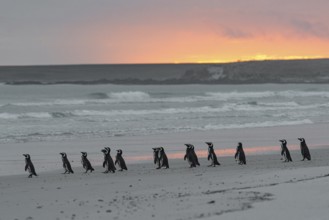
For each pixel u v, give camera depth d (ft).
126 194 82.43
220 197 70.38
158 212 62.54
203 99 485.15
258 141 197.77
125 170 124.67
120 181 101.86
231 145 185.26
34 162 147.02
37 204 76.59
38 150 173.17
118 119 291.79
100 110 348.18
